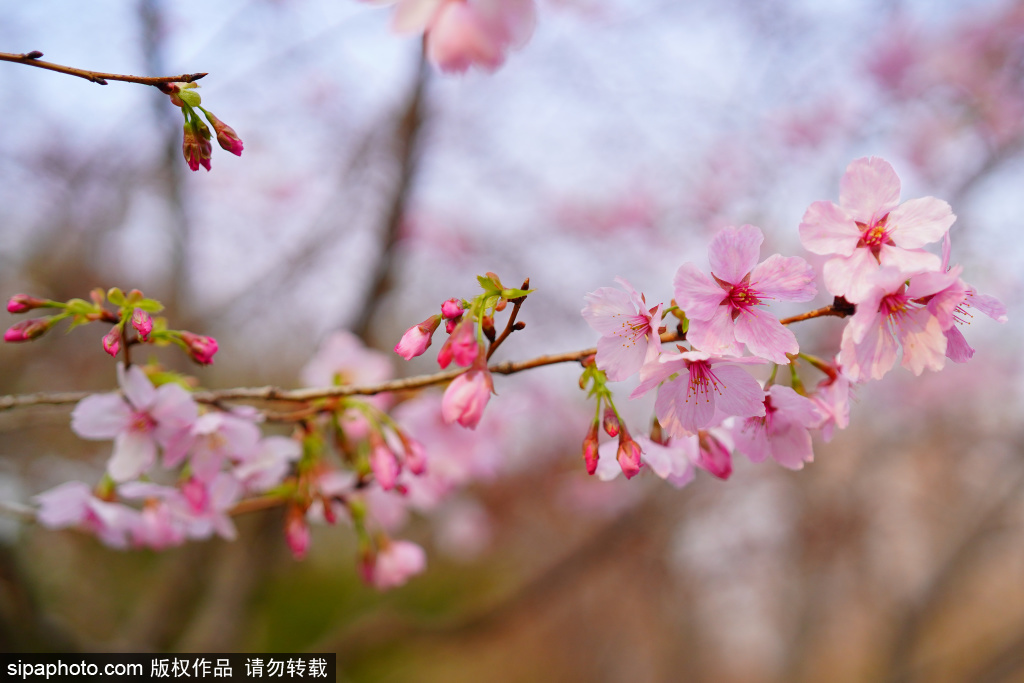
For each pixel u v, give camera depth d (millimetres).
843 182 1480
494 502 6789
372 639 5379
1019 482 6820
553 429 6762
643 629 10109
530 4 1277
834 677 10445
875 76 6012
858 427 7633
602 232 7281
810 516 7648
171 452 1814
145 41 4422
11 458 4645
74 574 5492
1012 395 7426
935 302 1407
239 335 6750
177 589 4531
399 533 6512
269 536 4695
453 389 1448
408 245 6355
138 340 1574
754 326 1474
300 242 5836
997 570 10008
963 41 5762
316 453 2023
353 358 2688
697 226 6879
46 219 5684
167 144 4727
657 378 1450
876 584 8672
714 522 7910
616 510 6398
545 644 10352
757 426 1688
